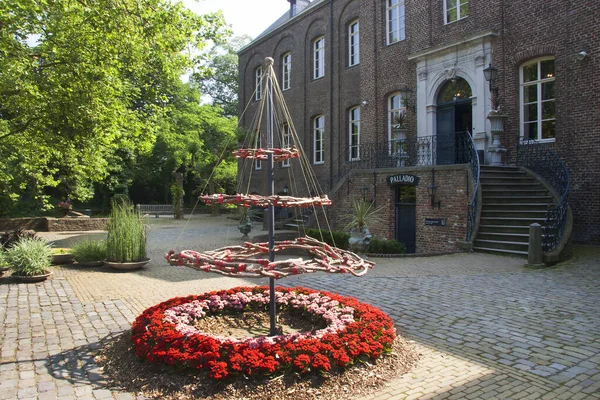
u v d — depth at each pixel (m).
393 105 17.95
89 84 11.13
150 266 10.20
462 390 3.69
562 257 9.45
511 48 13.49
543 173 12.41
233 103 45.06
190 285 8.09
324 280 8.34
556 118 12.39
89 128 11.84
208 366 3.70
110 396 3.60
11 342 4.97
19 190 20.69
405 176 13.59
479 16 14.38
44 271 8.53
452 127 15.31
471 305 6.37
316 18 22.73
